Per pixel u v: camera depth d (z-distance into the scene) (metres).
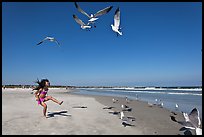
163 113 11.70
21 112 11.71
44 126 8.10
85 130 7.46
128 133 7.06
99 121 9.12
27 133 7.08
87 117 10.18
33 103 17.03
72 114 11.16
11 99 21.33
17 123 8.65
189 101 20.06
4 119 9.51
